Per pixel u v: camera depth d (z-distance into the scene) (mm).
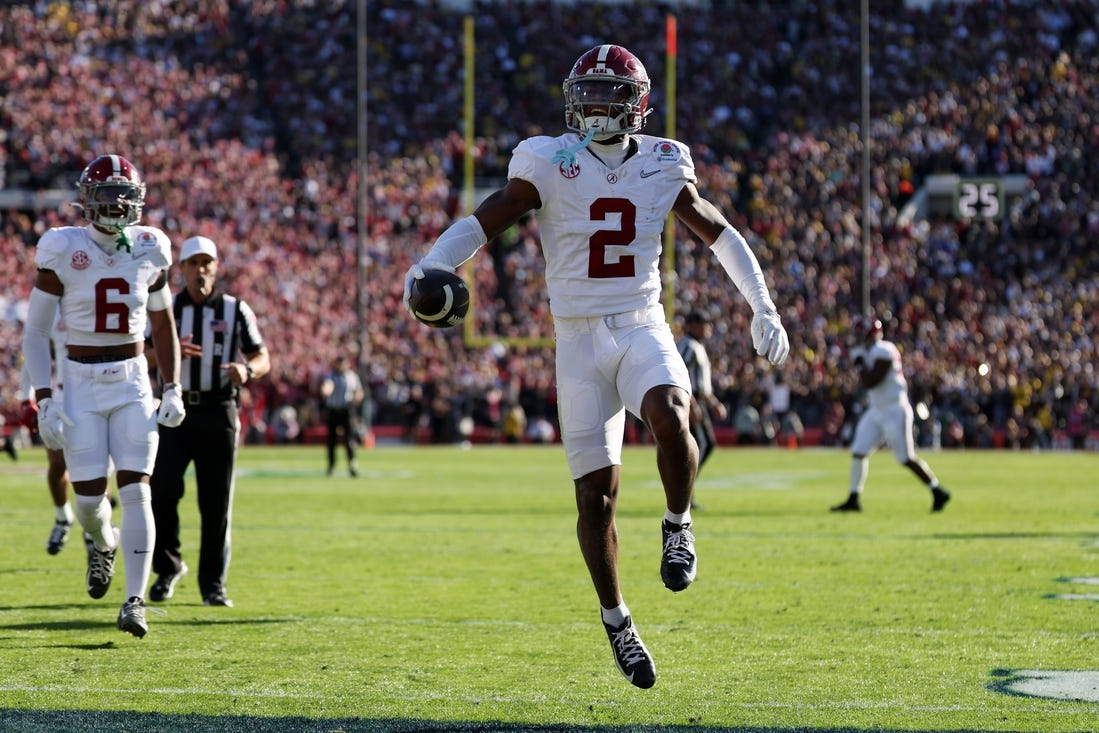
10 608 25172
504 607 25641
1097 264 129125
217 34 142750
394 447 108250
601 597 16750
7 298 111000
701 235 17781
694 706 17328
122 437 21734
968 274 127188
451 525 42219
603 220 16844
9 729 15797
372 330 118750
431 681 18828
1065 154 137750
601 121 16953
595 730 15984
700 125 139250
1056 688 18469
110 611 24938
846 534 39688
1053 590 28172
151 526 21531
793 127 139375
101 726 15992
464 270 120438
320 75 142000
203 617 24328
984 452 105812
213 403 25703
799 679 19109
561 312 17062
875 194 132750
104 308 21688
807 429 115750
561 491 57594
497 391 114562
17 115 128625
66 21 137625
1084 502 52531
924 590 28125
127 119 131375
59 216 123500
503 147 138250
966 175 137125
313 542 37094
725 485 62500
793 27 149125
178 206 124375
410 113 140250
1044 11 149250
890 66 144625
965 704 17453
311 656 20641
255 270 118750
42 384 21578
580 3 149375
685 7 150500
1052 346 120375
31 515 44969
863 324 47125
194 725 16094
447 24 146875
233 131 135000
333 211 127562
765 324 17391
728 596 27203
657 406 16141
